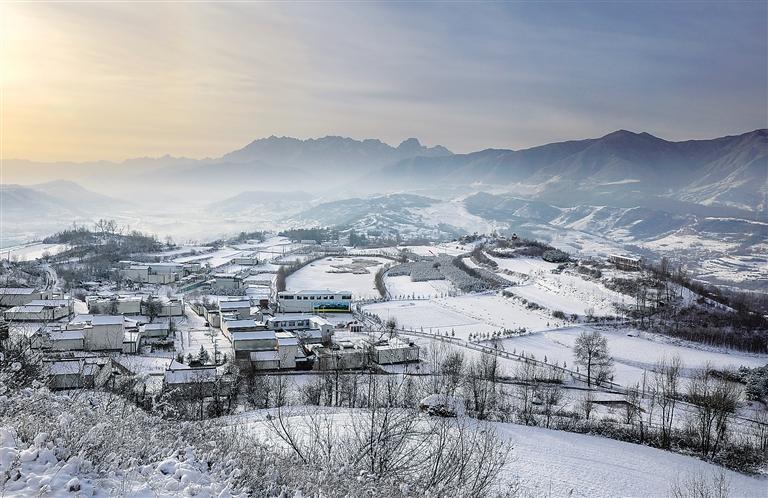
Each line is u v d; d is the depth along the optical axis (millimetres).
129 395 56031
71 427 19188
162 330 120188
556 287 187000
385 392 69250
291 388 80500
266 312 151625
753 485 52531
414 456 25609
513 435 58438
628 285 169375
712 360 115250
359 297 191375
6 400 22094
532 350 122312
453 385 74250
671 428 70375
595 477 48656
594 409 82000
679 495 46656
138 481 16875
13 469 15281
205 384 69812
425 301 186500
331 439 29859
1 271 184250
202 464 19688
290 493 18797
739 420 79375
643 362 114500
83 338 99688
